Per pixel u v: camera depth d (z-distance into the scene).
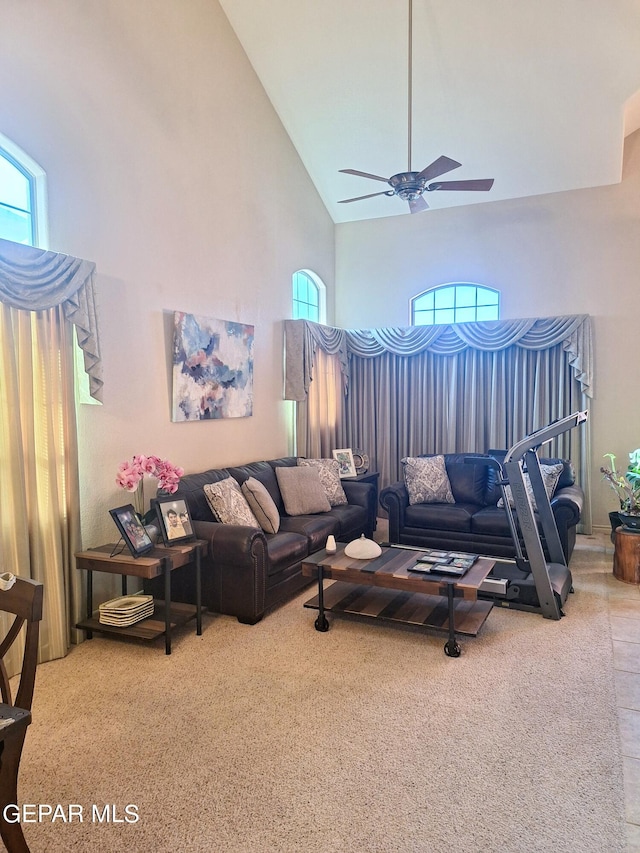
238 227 5.23
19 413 3.07
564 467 5.29
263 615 3.85
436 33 4.77
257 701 2.79
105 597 3.82
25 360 3.12
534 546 3.78
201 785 2.19
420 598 3.85
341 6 4.72
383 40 4.92
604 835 1.92
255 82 5.46
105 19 3.78
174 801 2.10
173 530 3.65
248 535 3.68
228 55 5.05
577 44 4.64
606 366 6.00
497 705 2.73
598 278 6.02
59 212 3.46
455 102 5.34
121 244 3.93
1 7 3.11
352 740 2.46
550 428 3.74
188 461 4.62
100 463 3.79
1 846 1.90
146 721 2.62
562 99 5.12
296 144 6.18
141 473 3.57
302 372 5.96
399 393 6.82
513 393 6.24
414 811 2.04
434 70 5.08
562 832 1.93
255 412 5.56
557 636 3.51
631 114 5.38
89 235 3.68
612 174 5.79
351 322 7.22
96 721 2.62
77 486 3.46
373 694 2.84
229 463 5.16
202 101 4.73
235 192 5.18
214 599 3.82
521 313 6.37
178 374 4.43
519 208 6.33
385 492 5.38
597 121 5.25
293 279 6.25
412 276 6.88
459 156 5.92
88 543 3.70
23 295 3.03
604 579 4.55
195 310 4.67
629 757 2.33
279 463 5.57
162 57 4.29
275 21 4.96
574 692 2.85
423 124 5.63
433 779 2.21
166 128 4.33
